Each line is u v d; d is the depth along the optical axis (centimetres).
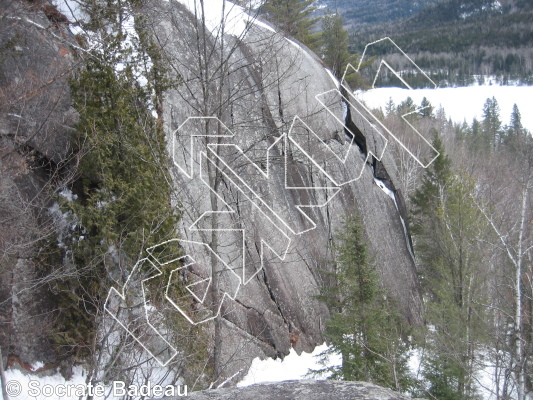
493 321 1124
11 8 829
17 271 754
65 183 758
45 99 836
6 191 741
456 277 1310
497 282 1259
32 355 753
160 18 983
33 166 824
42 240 791
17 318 749
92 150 766
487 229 1309
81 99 805
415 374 1020
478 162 2641
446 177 1891
